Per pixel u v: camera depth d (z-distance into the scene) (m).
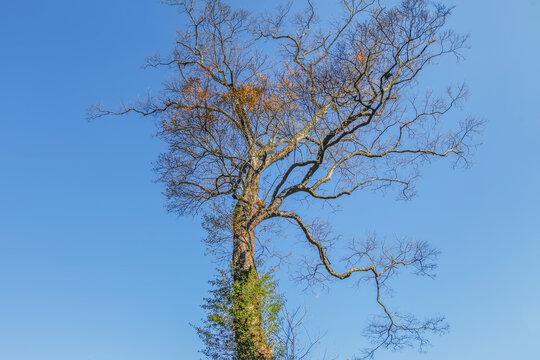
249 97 11.55
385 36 10.38
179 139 12.01
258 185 12.47
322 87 10.78
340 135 11.18
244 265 10.95
